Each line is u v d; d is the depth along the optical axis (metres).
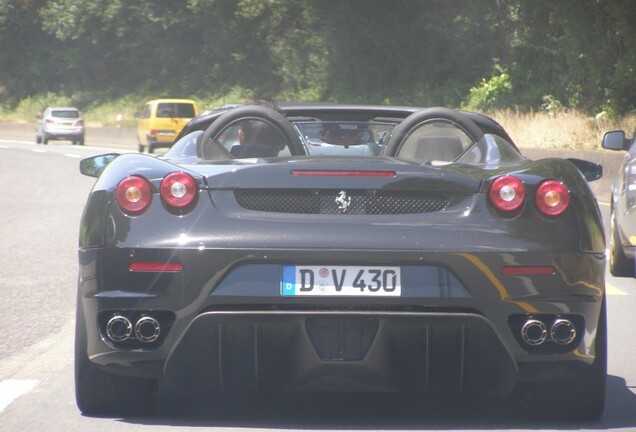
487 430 11.88
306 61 132.12
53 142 145.62
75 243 32.28
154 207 11.30
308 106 15.58
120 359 11.34
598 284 11.51
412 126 13.59
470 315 10.98
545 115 80.44
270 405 13.10
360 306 10.97
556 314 11.23
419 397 13.55
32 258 28.75
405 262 10.99
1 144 134.38
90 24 168.62
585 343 11.41
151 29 156.88
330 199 11.29
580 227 11.37
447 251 11.01
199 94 149.75
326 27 124.31
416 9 117.25
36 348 17.19
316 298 10.95
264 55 143.25
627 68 77.00
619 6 76.88
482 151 12.86
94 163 15.67
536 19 89.00
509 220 11.24
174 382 11.34
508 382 11.30
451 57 113.56
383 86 121.00
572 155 58.09
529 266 11.10
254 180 11.28
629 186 24.67
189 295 11.05
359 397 13.56
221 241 11.05
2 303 21.61
